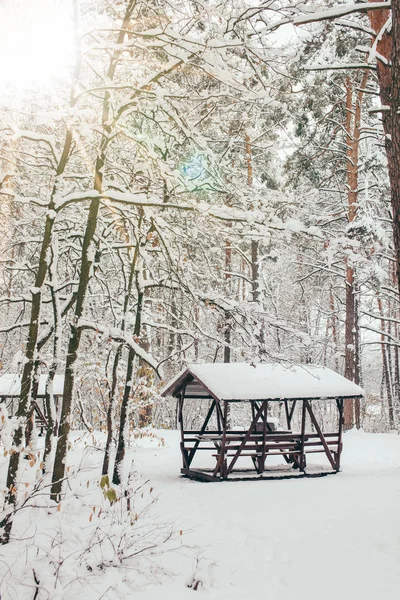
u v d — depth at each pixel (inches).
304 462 636.7
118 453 505.4
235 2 343.6
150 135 478.3
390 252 789.9
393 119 249.1
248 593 250.7
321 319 1560.0
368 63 283.3
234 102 424.2
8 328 467.2
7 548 279.6
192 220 428.5
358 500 438.6
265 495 478.3
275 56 363.6
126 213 429.7
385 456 763.4
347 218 987.9
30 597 227.6
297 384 636.7
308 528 351.9
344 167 1030.4
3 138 340.8
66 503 351.9
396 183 248.8
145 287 522.3
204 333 451.5
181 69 385.1
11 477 303.3
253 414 713.6
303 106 745.0
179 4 378.0
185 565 284.0
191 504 436.1
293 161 910.4
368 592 239.5
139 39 376.2
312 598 240.2
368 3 259.4
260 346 419.5
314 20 270.2
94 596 232.4
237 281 1229.1
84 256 393.7
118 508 379.2
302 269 1279.5
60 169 378.3
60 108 349.7
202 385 625.3
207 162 415.2
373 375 1883.6
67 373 376.5
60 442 370.0
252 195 428.5
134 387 593.3
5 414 266.5
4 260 489.1
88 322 385.1
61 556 260.1
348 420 956.6
